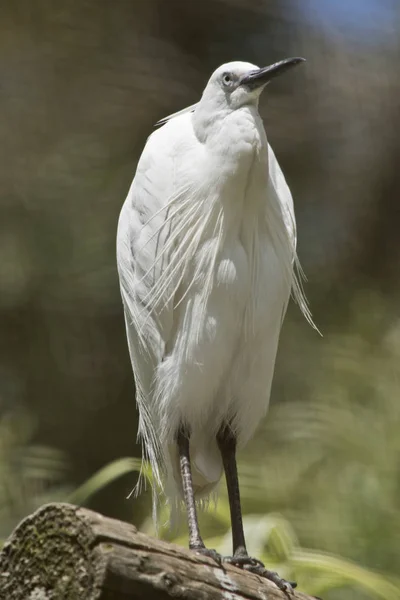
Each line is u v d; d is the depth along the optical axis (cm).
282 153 1287
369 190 1284
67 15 1277
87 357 1216
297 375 1026
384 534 779
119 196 1209
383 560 773
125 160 1232
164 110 1273
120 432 1216
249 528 697
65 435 1205
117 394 1222
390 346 934
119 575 390
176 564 417
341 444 842
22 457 916
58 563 396
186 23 1315
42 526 401
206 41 1322
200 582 425
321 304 1138
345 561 688
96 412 1216
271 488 826
